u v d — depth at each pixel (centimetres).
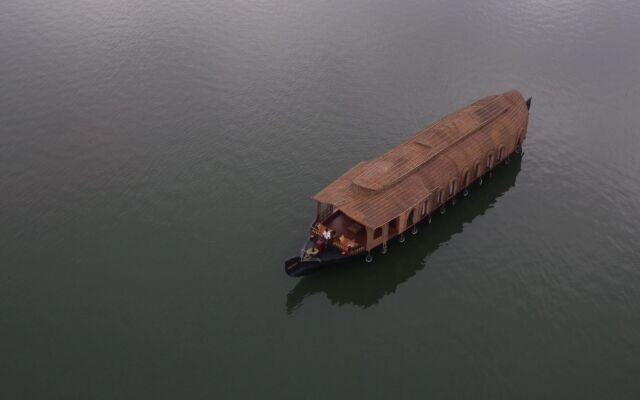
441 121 6712
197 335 5094
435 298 5500
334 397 4625
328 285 5634
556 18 9844
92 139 7294
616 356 4912
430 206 6050
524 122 6919
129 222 6209
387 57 8838
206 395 4612
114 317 5241
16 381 4703
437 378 4762
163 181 6712
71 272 5672
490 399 4594
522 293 5500
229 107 7800
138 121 7575
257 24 9550
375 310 5397
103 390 4638
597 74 8569
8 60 8694
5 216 6266
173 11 9900
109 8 9988
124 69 8512
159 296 5434
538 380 4731
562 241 6038
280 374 4794
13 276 5631
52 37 9212
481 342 5059
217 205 6406
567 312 5300
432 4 10181
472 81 8381
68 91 8088
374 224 5388
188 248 5916
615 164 7031
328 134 7400
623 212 6384
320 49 8975
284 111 7750
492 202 6544
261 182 6700
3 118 7625
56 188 6619
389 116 7706
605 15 9938
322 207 6006
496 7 10106
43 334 5088
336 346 5044
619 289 5509
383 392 4659
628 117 7762
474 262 5838
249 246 5938
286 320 5259
